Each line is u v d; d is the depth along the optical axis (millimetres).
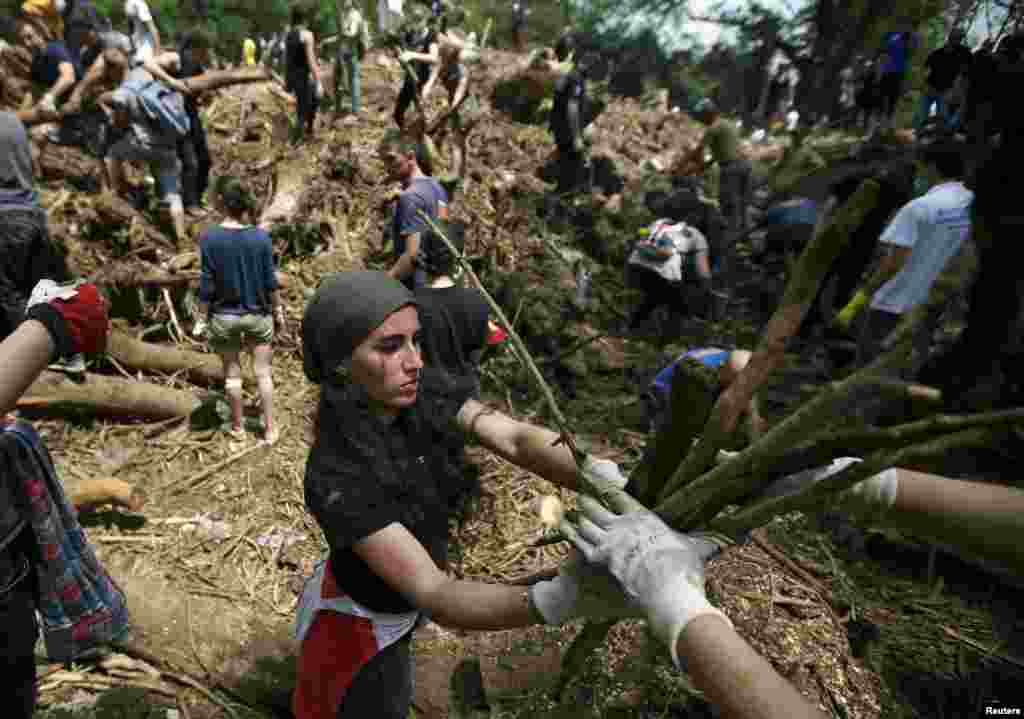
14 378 1338
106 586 2020
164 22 12539
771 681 707
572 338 5070
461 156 6668
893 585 2826
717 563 2637
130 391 3902
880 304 3480
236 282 3510
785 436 891
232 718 2352
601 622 1161
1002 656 2496
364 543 1257
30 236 3738
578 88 6793
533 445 1412
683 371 997
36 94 6102
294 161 6449
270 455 3725
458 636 2613
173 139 5324
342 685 1544
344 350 1324
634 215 6793
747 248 5293
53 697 2369
